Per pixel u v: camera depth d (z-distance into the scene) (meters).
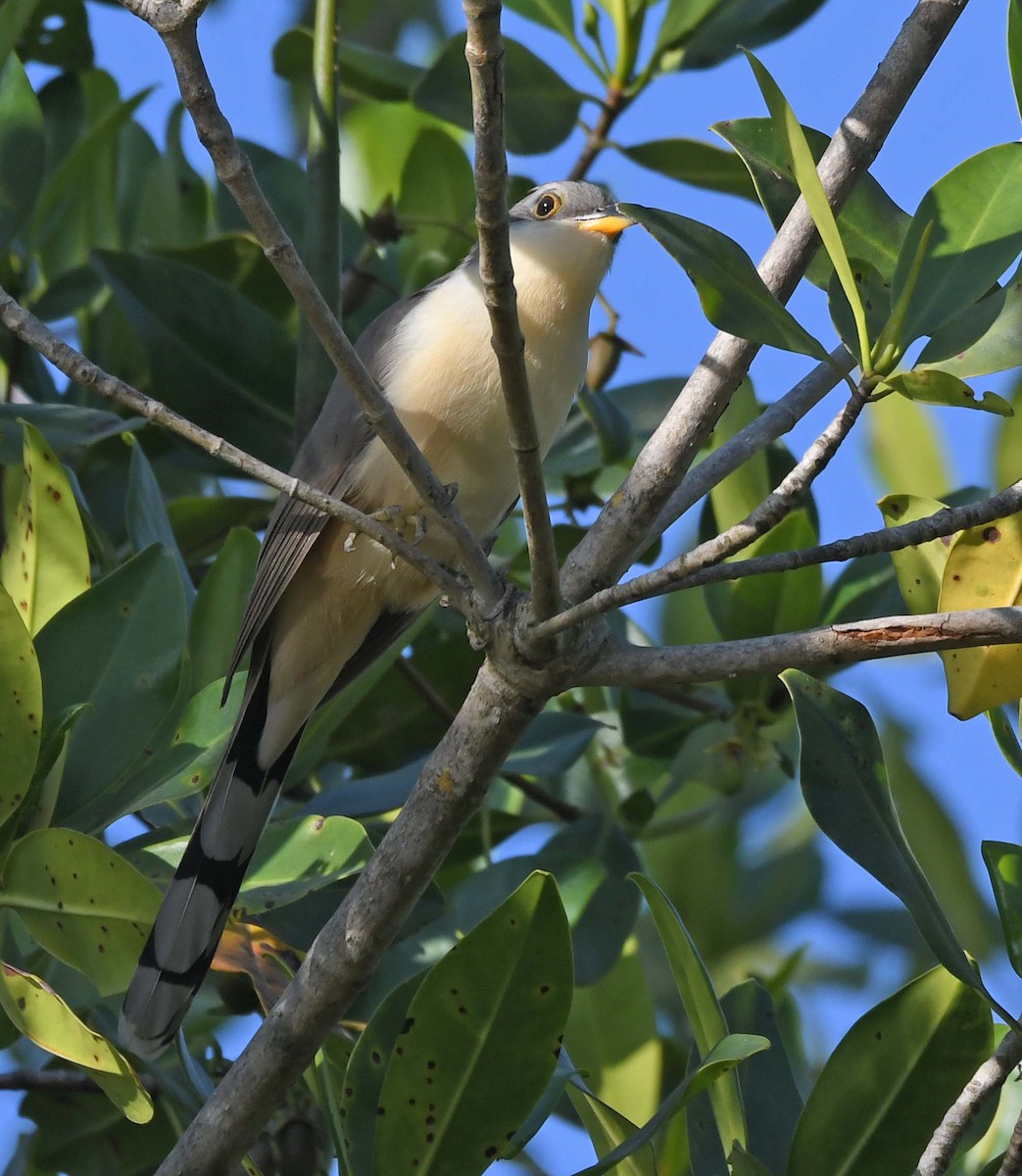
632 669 4.56
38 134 7.52
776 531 7.54
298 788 7.74
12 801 4.88
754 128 5.54
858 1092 4.82
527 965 4.41
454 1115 4.55
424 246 9.08
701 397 4.81
